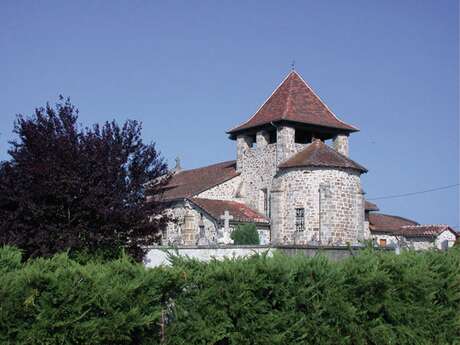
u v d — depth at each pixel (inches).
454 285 487.2
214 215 1461.6
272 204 1446.9
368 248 515.8
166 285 380.2
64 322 332.2
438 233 1820.9
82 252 613.6
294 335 402.9
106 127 681.6
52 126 658.8
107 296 347.3
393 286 451.2
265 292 404.8
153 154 699.4
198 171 1942.7
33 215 622.2
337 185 1396.4
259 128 1584.6
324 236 1350.9
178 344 374.3
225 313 386.3
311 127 1539.1
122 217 639.1
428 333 462.0
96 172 636.7
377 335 433.4
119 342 353.1
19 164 636.7
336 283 426.9
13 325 326.3
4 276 334.0
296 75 1656.0
